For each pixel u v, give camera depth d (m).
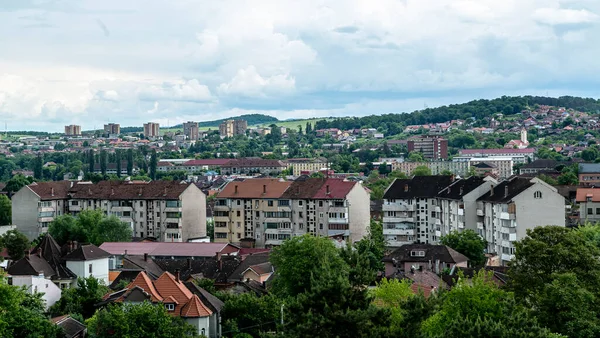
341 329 106.94
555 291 129.00
